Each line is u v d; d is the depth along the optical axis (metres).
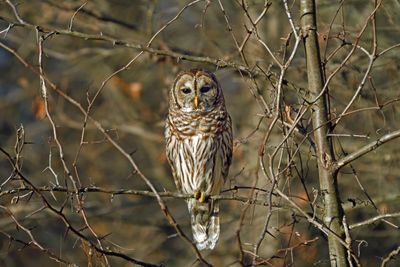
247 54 15.12
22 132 9.41
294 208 9.57
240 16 16.52
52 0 16.69
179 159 12.73
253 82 10.79
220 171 12.69
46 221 17.16
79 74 20.11
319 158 10.05
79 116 19.03
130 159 7.97
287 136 8.65
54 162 18.84
